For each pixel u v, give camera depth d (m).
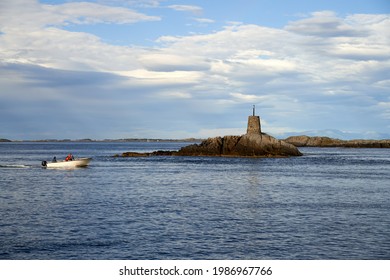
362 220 37.19
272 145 133.88
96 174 76.81
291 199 48.72
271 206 43.84
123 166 96.06
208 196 50.62
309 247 29.16
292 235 31.97
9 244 29.17
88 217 37.66
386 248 28.97
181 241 30.19
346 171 86.50
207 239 30.75
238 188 58.31
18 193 52.41
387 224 35.66
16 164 103.75
